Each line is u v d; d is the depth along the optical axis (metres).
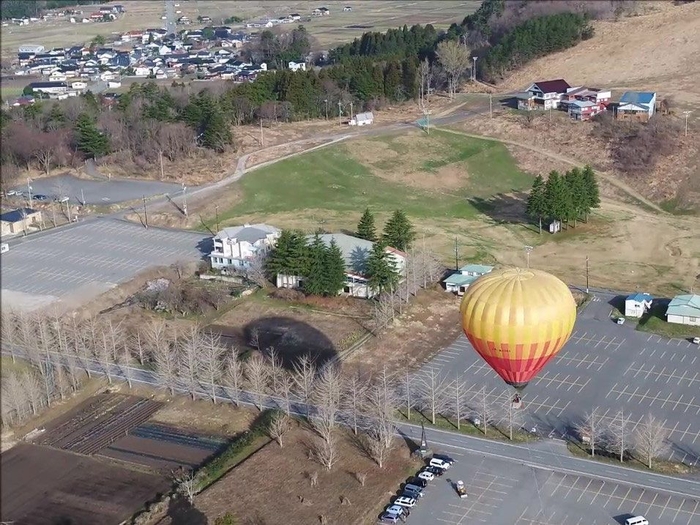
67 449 85.50
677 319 106.56
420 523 71.94
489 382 94.19
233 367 92.38
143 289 121.00
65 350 98.44
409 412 87.81
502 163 168.25
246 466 80.25
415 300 113.62
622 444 79.31
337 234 124.19
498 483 76.94
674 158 158.12
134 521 73.06
